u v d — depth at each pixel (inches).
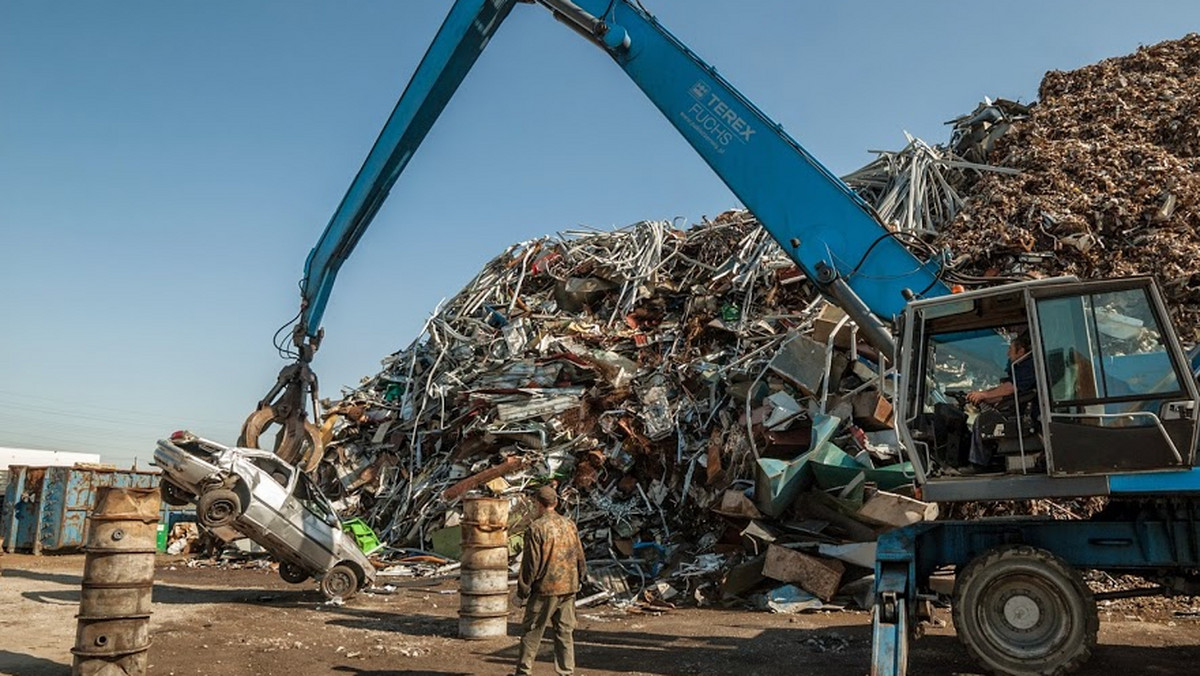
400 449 887.7
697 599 529.7
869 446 552.1
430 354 984.9
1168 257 609.3
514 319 947.3
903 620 288.4
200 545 877.2
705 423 679.7
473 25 469.1
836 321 629.3
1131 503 313.3
